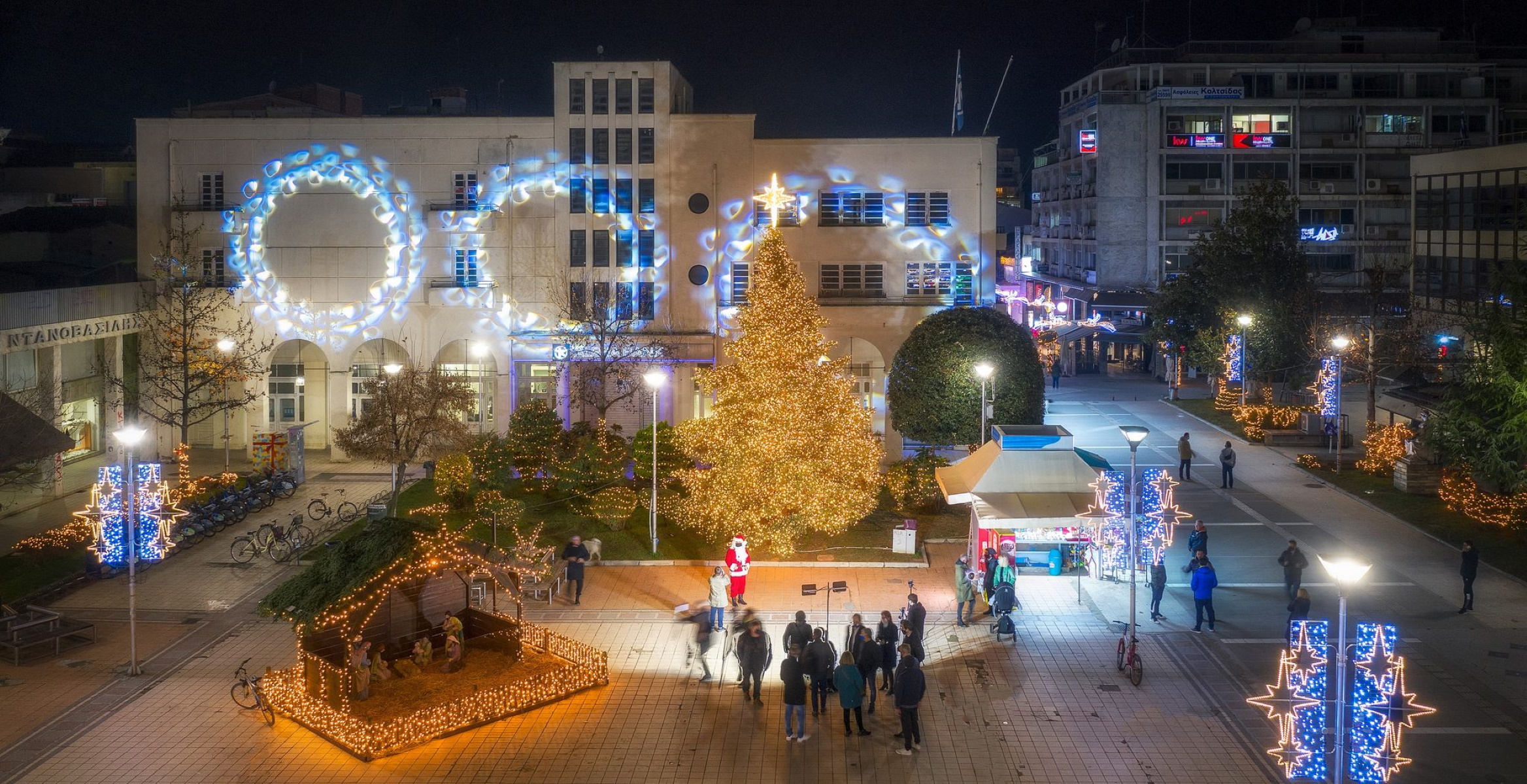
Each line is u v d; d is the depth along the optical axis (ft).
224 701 108.47
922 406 206.69
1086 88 403.75
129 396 214.48
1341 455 210.38
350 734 97.35
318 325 225.97
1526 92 384.27
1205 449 227.20
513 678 108.78
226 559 155.02
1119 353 365.40
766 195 159.33
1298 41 383.86
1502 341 158.20
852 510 156.76
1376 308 233.76
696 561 151.84
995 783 92.63
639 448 177.99
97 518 145.28
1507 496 166.91
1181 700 108.47
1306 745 92.79
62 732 101.40
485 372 231.30
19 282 230.89
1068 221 412.16
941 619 131.03
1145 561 146.30
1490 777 93.35
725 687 111.45
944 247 226.99
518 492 186.50
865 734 101.14
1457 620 130.41
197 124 223.92
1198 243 309.83
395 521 108.68
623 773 94.07
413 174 225.76
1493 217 264.72
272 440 199.21
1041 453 143.33
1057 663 117.91
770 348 151.53
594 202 225.56
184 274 218.18
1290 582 134.82
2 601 129.80
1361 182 370.12
